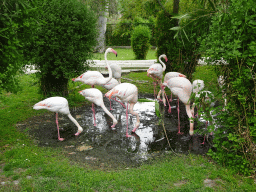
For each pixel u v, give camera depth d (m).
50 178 3.40
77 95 7.93
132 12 10.05
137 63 14.18
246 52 3.26
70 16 6.40
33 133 5.16
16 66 4.22
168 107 7.12
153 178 3.41
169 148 4.55
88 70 7.19
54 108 4.69
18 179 3.41
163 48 8.64
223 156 3.81
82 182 3.29
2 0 3.47
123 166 3.87
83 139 4.94
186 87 4.95
